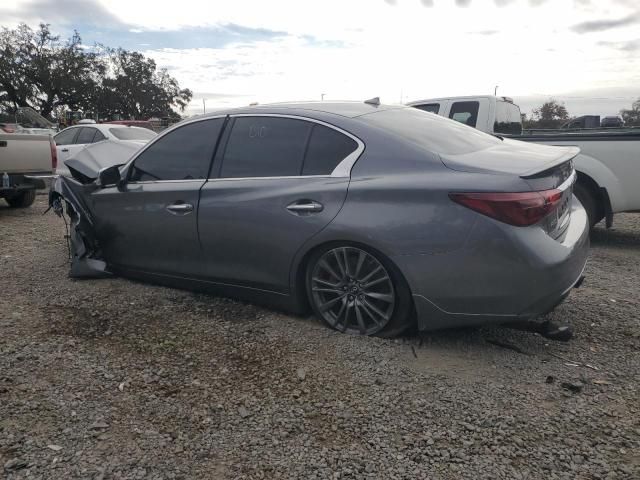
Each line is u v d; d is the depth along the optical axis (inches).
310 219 146.9
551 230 135.3
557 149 161.6
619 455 102.0
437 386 125.6
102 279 200.5
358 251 143.1
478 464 100.0
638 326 158.2
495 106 361.1
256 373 132.0
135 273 190.9
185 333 153.9
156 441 106.9
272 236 154.0
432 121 168.2
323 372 132.0
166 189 174.9
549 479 96.0
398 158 142.3
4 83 2335.1
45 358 138.5
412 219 134.0
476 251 128.6
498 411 115.8
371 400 120.3
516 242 126.5
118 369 133.8
